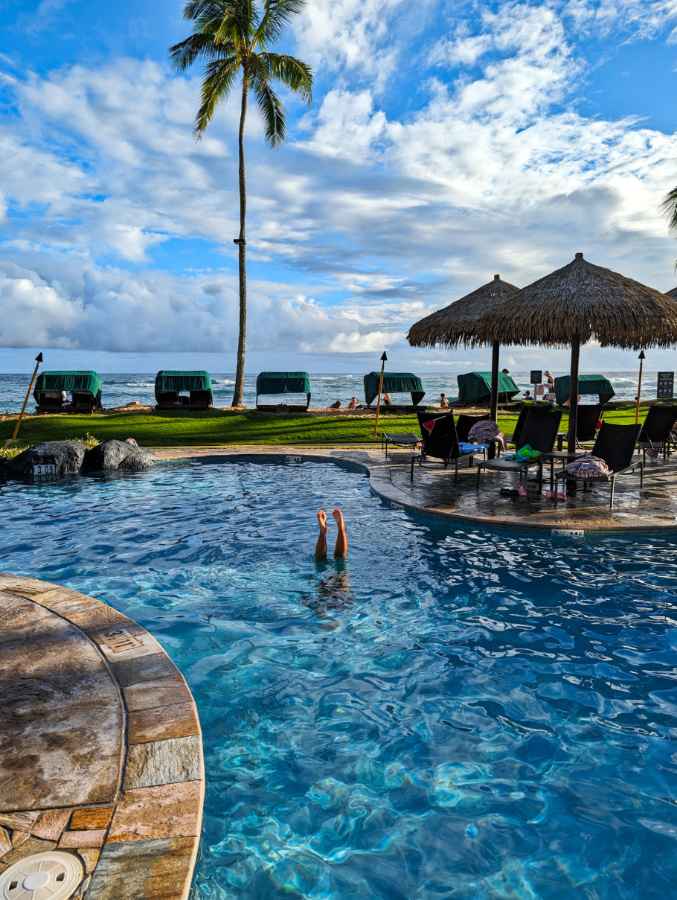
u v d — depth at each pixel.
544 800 3.18
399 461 14.02
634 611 5.52
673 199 22.64
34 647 4.20
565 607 5.63
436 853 2.85
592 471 8.54
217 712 4.02
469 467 12.92
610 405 26.95
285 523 8.70
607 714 3.96
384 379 28.55
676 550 7.18
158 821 2.52
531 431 10.63
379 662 4.68
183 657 4.74
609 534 7.66
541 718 3.93
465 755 3.57
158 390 24.78
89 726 3.24
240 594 6.02
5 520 8.95
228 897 2.58
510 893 2.61
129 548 7.52
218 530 8.34
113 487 11.59
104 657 4.06
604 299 9.73
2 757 2.96
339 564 6.86
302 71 24.72
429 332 13.37
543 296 10.15
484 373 29.83
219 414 23.03
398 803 3.18
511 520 8.07
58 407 24.45
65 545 7.65
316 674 4.51
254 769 3.46
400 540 7.73
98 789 2.73
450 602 5.78
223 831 2.99
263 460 15.23
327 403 58.66
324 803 3.20
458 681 4.40
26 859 2.30
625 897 2.58
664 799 3.17
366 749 3.64
